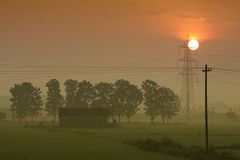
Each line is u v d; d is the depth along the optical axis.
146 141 171.50
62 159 125.38
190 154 135.00
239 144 174.88
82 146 171.38
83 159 125.44
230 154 133.38
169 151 143.75
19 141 198.00
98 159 125.62
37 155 135.62
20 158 127.00
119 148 162.75
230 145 170.12
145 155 137.50
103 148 162.38
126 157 131.38
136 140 193.25
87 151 150.00
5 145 174.38
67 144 181.50
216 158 128.12
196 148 149.25
